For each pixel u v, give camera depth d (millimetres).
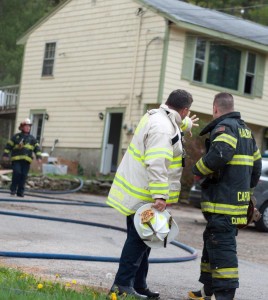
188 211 25453
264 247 16875
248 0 63594
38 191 27031
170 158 8164
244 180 8281
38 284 8156
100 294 8266
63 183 29312
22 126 22969
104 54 34062
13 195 23172
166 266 12148
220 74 33281
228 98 8555
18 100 39156
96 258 11594
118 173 8445
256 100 34750
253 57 34750
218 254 8164
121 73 33000
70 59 36094
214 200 8227
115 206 8352
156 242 8211
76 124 35281
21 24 58250
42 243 13258
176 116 8359
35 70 38281
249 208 8648
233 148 8164
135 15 32438
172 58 31234
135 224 8172
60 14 36938
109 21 33969
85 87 35000
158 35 31234
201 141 28375
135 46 32312
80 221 17375
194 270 11977
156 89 31078
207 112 32688
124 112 32594
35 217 17188
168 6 33000
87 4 35312
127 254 8328
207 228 8312
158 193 8078
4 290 7598
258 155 8680
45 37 37875
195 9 35188
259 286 11195
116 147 35156
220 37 32375
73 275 10086
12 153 23062
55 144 36250
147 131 8211
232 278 8133
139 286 8875
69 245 13461
